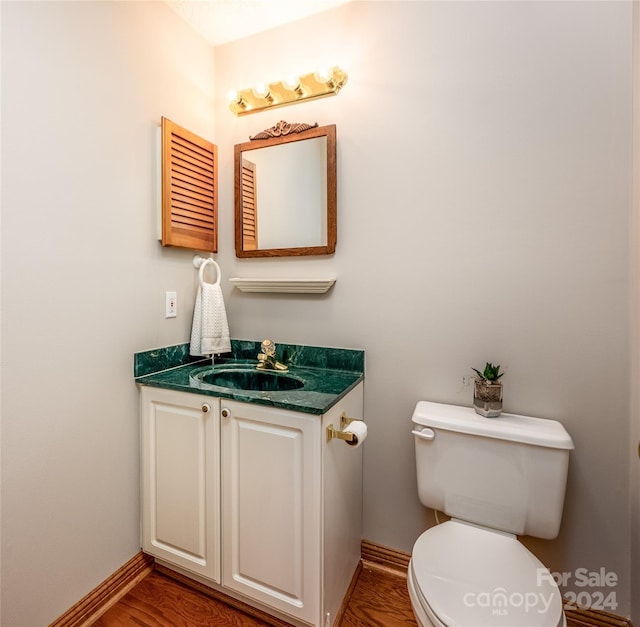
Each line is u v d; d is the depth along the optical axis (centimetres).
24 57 99
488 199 126
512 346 125
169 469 131
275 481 111
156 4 143
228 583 120
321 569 106
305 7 149
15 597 101
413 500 141
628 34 108
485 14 125
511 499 109
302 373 147
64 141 110
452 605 81
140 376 138
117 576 129
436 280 134
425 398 138
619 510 114
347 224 148
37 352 104
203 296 158
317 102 153
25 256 101
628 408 111
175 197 146
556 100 117
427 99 134
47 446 108
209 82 171
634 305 108
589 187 113
